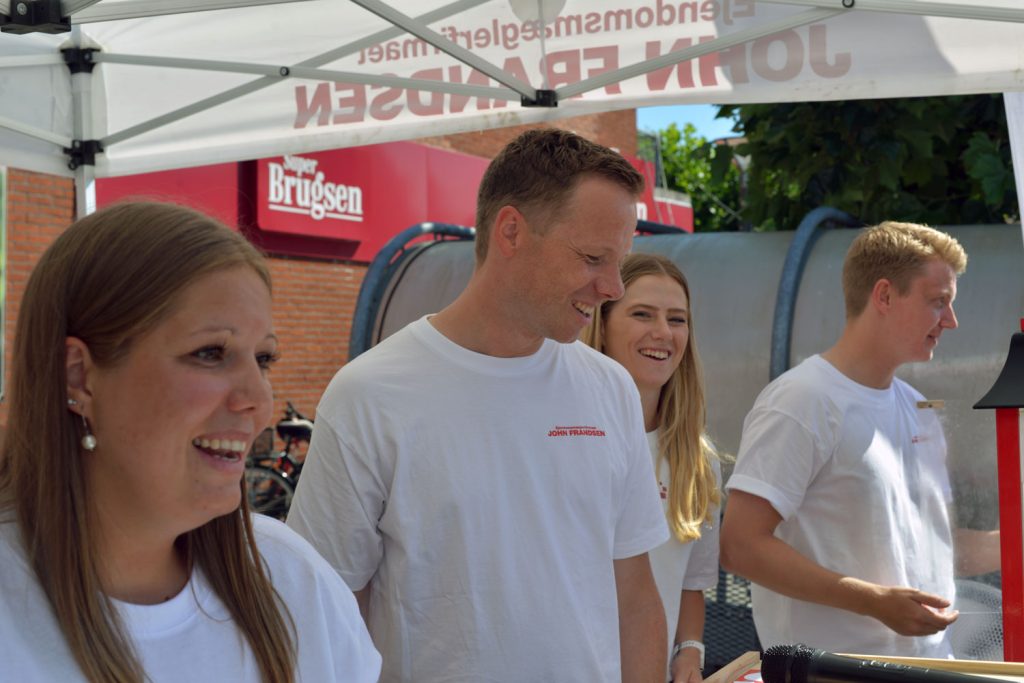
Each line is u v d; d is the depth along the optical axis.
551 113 3.28
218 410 1.02
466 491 1.71
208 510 1.04
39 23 2.29
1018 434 1.80
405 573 1.71
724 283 4.30
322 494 1.71
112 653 1.00
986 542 2.71
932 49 2.82
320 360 10.36
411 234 5.06
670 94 3.14
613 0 3.06
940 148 4.93
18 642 0.98
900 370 3.74
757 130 5.11
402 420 1.71
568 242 1.68
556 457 1.78
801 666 1.36
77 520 1.00
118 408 1.00
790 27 2.83
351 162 10.38
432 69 3.32
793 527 2.48
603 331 2.42
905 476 2.51
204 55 3.46
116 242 1.00
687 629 2.53
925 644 2.43
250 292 1.04
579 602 1.77
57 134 3.45
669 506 2.38
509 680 1.70
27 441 1.00
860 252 2.49
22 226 7.82
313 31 3.37
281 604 1.17
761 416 2.48
